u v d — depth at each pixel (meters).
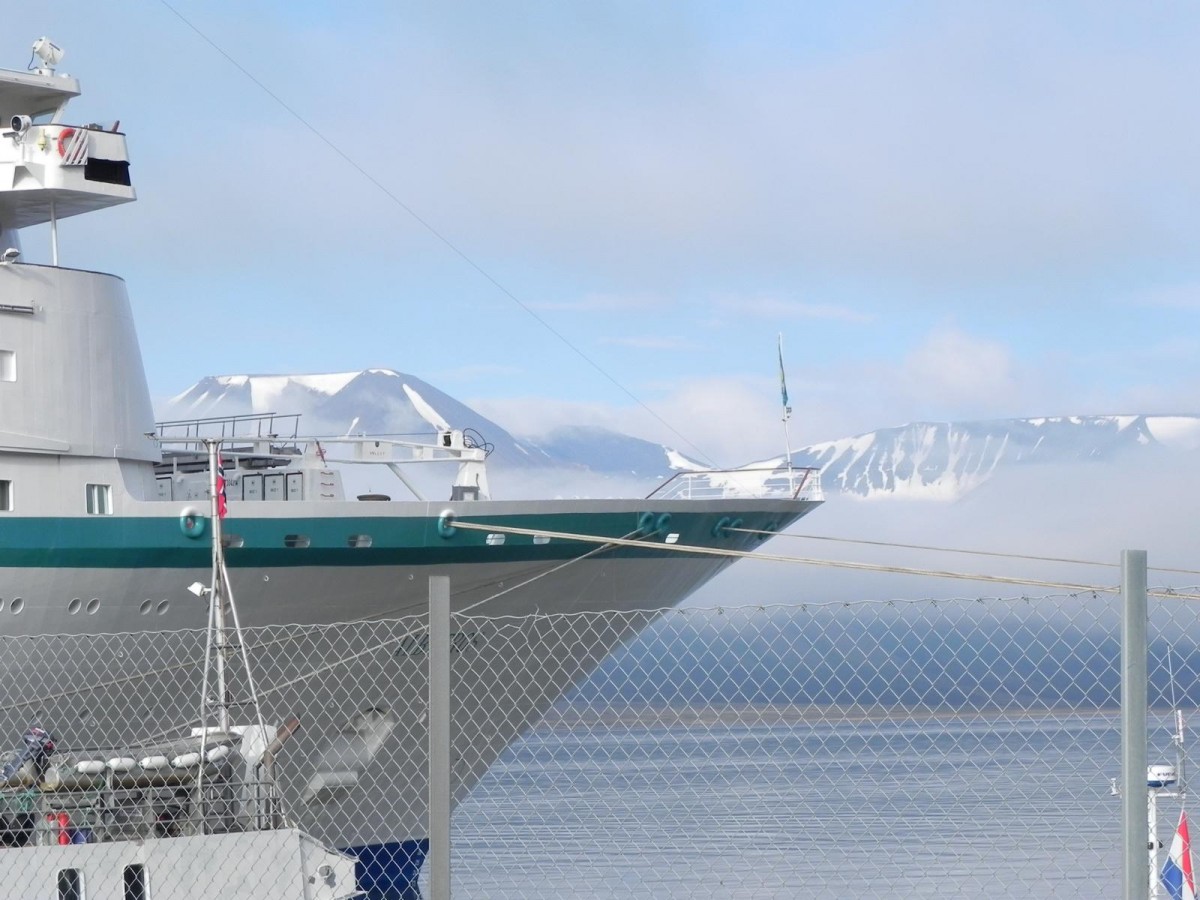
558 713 26.86
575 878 19.67
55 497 23.14
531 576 25.91
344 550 24.19
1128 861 9.12
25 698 22.66
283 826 14.35
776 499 28.28
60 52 25.14
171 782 14.02
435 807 9.91
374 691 25.03
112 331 24.05
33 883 12.72
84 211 25.80
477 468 26.75
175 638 23.53
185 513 23.25
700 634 13.71
